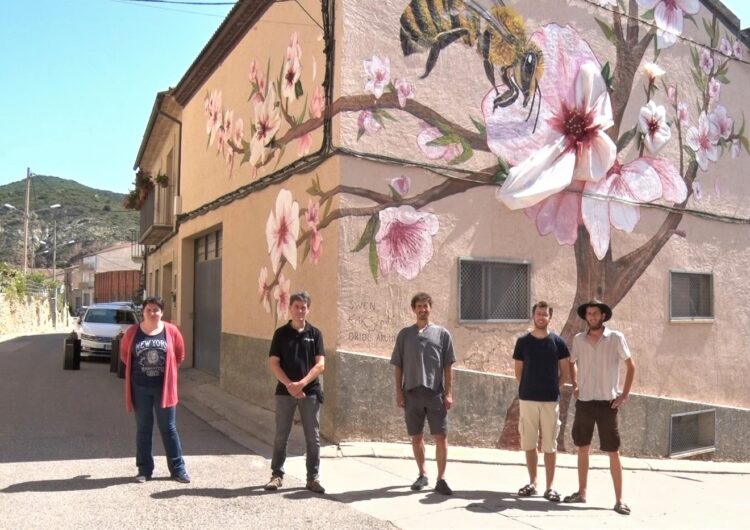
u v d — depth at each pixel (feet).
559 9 33.22
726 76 40.11
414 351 21.26
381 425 27.12
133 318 67.62
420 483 21.68
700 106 38.60
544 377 21.53
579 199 33.24
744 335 39.45
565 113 32.73
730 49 40.47
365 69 27.89
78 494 20.08
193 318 52.42
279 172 32.63
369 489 21.50
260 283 35.06
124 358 21.79
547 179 31.48
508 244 30.83
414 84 28.91
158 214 62.03
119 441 27.35
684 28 38.24
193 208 49.85
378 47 28.25
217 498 19.99
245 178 38.42
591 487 25.12
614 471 20.98
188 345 52.03
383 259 27.68
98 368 57.47
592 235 33.50
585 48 33.91
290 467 23.70
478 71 30.53
